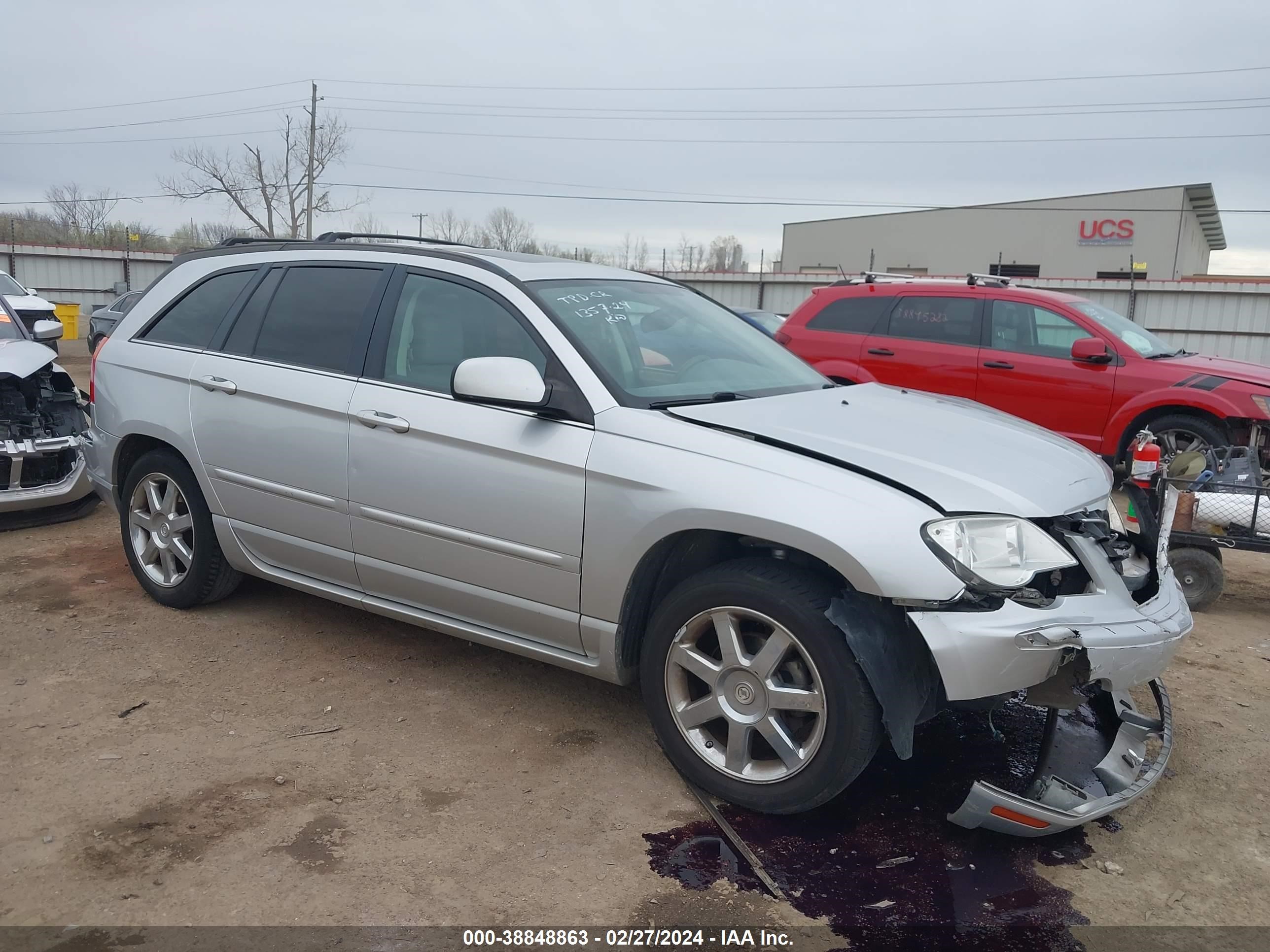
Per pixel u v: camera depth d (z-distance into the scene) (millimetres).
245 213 43812
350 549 3961
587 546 3281
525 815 3107
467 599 3660
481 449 3488
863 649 2783
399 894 2682
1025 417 8242
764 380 3922
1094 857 2961
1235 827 3141
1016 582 2797
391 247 4133
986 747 3592
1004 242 43156
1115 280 24719
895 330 8859
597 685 4121
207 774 3307
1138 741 3359
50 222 44531
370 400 3809
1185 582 5332
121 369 4789
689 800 3223
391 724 3713
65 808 3072
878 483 2906
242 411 4223
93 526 6566
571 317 3637
